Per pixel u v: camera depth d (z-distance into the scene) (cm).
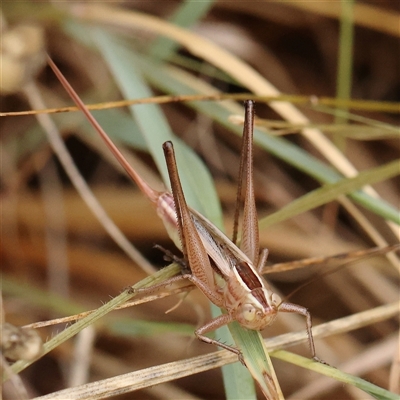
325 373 24
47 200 28
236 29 29
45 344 23
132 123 28
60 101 28
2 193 28
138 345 28
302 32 31
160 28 27
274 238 28
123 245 26
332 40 30
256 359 24
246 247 25
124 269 28
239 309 24
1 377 23
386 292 28
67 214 28
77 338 26
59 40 29
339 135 28
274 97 26
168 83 28
